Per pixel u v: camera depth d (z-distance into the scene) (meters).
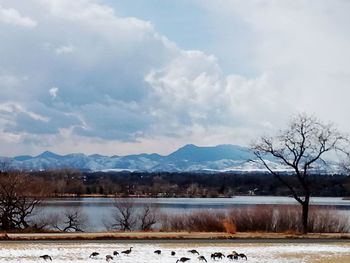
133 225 72.62
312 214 63.75
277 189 189.50
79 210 104.62
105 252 39.50
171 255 37.88
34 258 35.94
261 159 60.59
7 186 68.50
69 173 166.62
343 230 63.97
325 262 35.69
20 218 70.12
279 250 41.66
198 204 145.62
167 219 68.75
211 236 52.91
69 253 38.75
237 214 65.06
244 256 36.62
